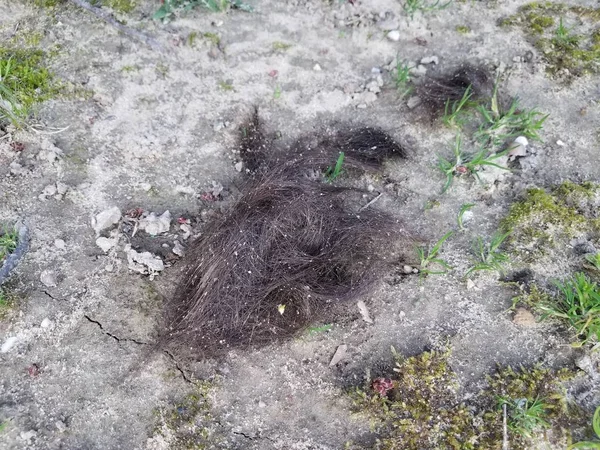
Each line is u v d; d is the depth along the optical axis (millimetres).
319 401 411
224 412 407
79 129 492
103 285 437
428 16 571
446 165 492
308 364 423
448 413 403
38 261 440
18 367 409
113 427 398
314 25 563
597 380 413
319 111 521
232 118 512
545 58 547
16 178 468
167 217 462
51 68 513
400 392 411
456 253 460
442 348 426
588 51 550
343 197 479
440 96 526
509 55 551
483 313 438
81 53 523
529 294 440
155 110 508
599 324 417
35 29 532
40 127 488
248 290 430
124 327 426
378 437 400
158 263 443
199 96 519
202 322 423
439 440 396
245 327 425
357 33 561
